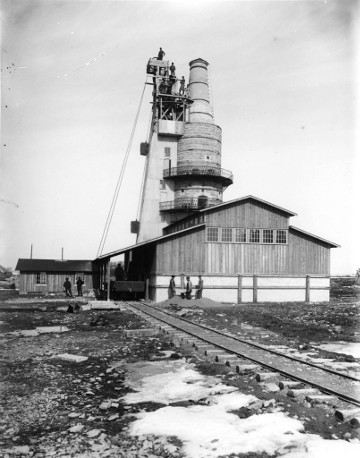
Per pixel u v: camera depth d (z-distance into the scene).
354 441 6.31
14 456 5.90
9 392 8.71
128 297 33.91
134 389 8.96
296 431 6.65
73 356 11.98
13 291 46.69
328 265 33.34
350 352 13.23
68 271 42.91
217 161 50.84
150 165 49.75
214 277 31.41
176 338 14.90
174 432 6.61
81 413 7.52
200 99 52.91
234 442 6.25
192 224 35.72
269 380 9.51
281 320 20.30
